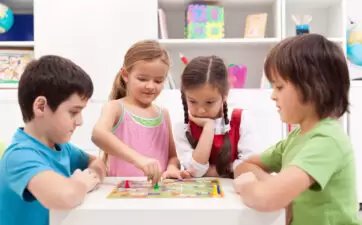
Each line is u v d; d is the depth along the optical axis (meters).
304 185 0.71
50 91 0.81
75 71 0.85
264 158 1.04
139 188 0.84
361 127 2.36
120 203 0.71
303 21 2.46
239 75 2.44
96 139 1.03
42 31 2.41
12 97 2.36
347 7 2.63
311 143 0.77
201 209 0.67
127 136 1.20
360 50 2.50
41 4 2.40
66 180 0.72
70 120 0.84
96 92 2.40
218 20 2.47
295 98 0.80
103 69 2.40
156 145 1.24
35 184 0.72
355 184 0.84
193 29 2.46
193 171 1.14
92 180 0.82
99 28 2.41
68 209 0.68
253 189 0.69
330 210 0.80
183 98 1.25
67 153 1.01
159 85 1.19
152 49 1.15
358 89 2.36
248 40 2.42
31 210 0.86
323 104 0.80
